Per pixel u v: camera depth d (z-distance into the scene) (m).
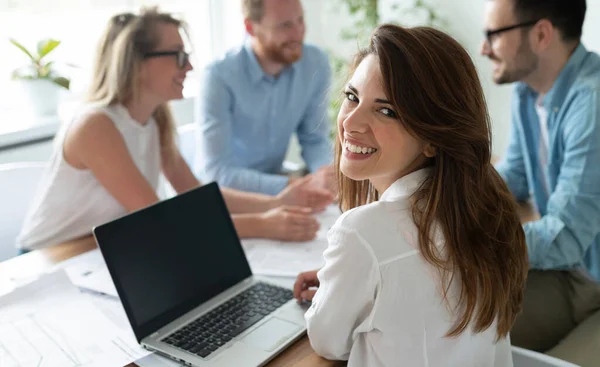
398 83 0.76
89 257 1.28
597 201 1.34
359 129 0.80
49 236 1.53
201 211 1.14
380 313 0.78
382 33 0.80
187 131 2.13
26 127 2.15
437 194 0.80
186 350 0.91
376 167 0.82
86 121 1.47
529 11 1.46
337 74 2.94
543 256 1.34
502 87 2.60
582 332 1.36
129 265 0.97
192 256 1.08
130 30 1.51
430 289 0.79
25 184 1.69
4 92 2.24
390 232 0.79
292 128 2.22
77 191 1.51
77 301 1.05
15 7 2.16
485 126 0.83
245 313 1.02
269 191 1.82
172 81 1.57
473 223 0.81
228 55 2.05
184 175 1.75
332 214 1.56
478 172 0.82
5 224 1.67
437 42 0.79
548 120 1.53
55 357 0.89
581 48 1.49
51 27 2.28
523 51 1.51
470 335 0.85
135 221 1.02
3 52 2.19
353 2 2.93
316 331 0.86
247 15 1.99
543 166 1.64
